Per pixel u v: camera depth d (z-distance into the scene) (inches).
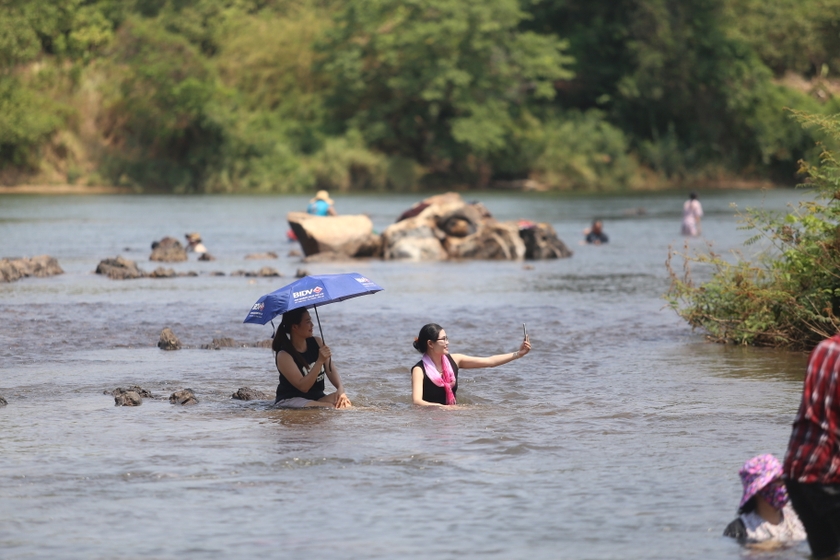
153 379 1457.9
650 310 2236.7
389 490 887.1
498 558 717.3
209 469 958.4
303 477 930.1
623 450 1027.9
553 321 2068.2
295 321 1296.8
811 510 697.0
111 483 912.3
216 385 1419.8
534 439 1076.5
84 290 2593.5
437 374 1298.0
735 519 775.7
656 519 804.0
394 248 3627.0
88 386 1401.3
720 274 1897.1
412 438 1083.9
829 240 1736.0
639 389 1378.0
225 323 2021.4
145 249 3932.1
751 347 1764.3
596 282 2847.0
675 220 5748.0
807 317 1717.5
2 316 2084.2
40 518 812.0
